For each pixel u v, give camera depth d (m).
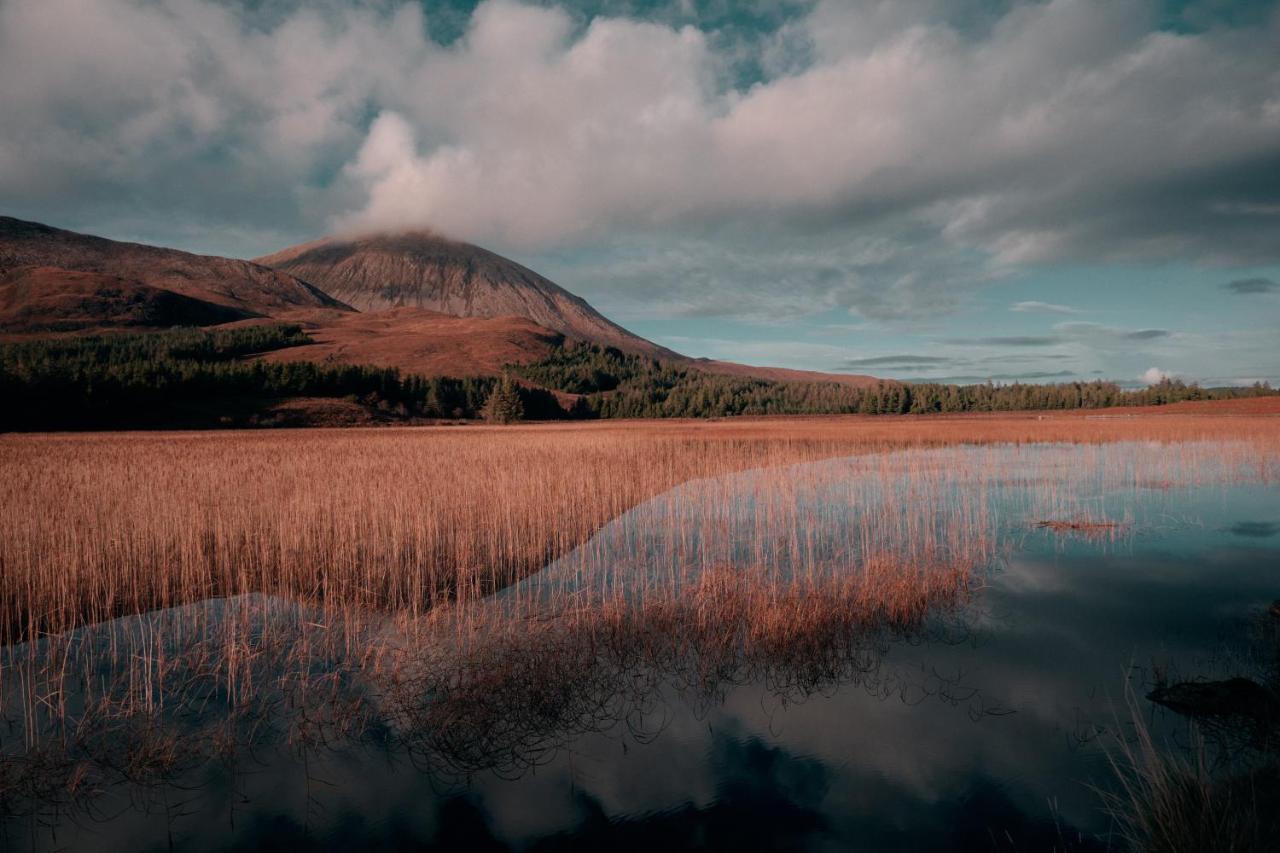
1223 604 9.24
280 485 18.05
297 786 5.25
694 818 4.78
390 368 121.75
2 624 8.84
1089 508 17.39
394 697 6.50
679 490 20.69
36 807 4.99
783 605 8.49
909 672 7.15
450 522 14.55
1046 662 7.31
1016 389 142.00
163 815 4.90
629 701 6.57
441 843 4.57
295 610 9.44
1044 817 4.67
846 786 5.09
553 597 9.89
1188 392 127.81
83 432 67.31
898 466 27.61
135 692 6.73
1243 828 4.00
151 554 11.80
